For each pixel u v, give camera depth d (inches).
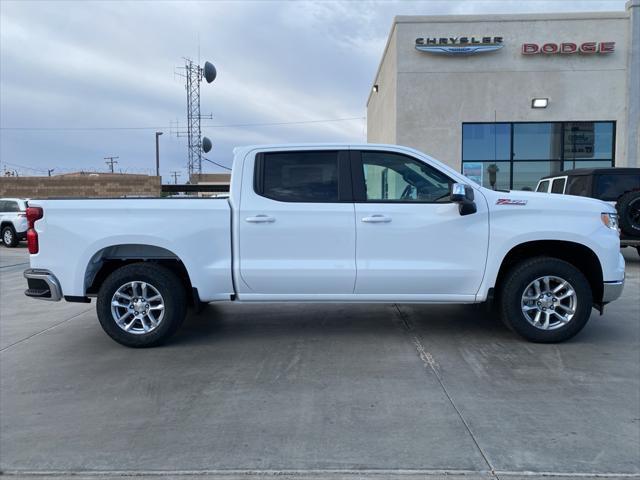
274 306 291.7
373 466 123.0
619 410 151.8
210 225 209.5
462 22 664.4
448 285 210.7
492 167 685.3
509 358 197.6
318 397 163.0
